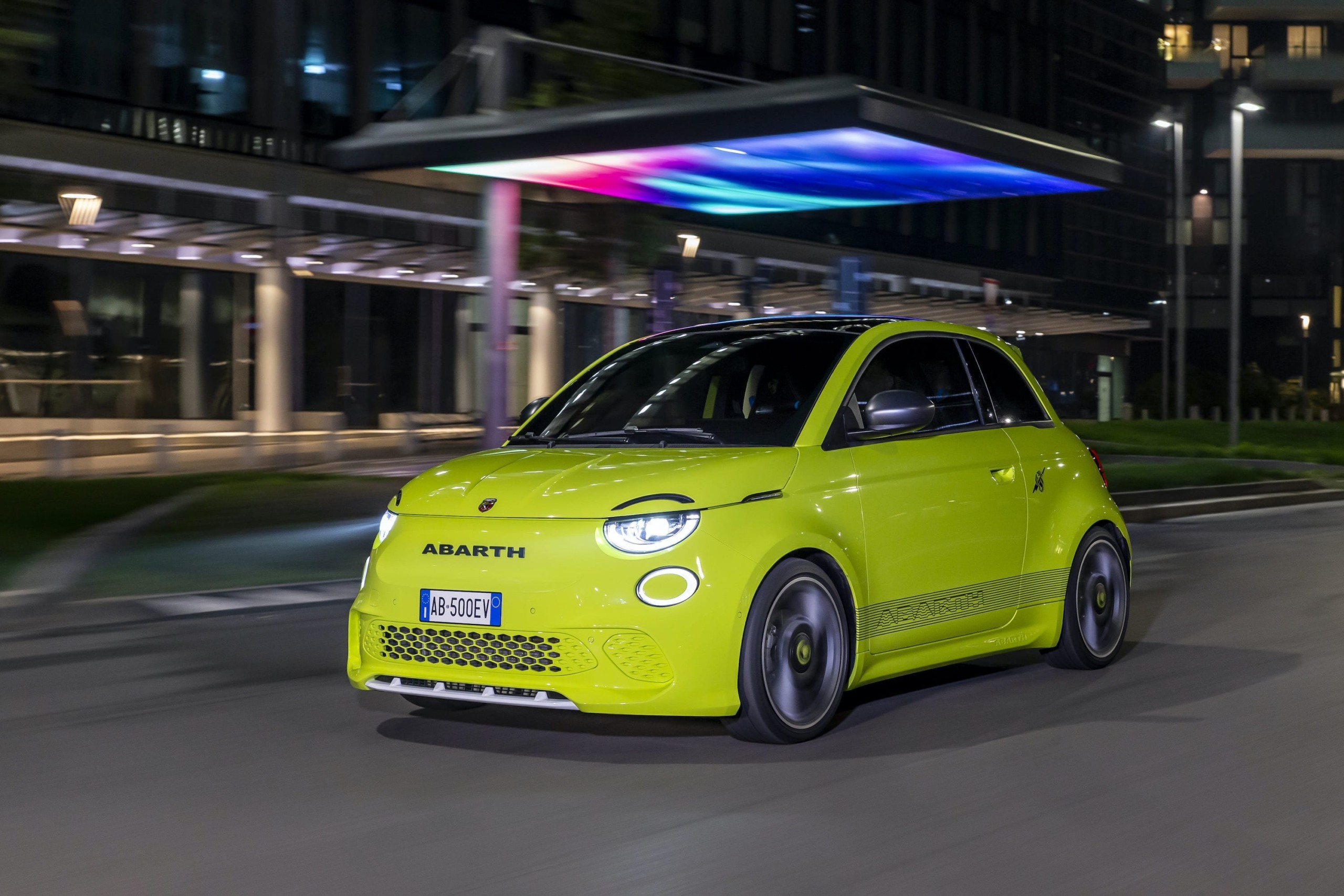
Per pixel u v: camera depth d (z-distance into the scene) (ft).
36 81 87.04
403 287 120.16
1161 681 23.26
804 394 20.27
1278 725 20.10
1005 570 22.17
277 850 14.37
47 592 33.24
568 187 53.31
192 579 36.37
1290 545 47.85
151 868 13.84
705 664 17.56
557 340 127.34
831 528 19.10
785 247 144.56
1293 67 291.17
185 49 96.58
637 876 13.52
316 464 83.76
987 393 23.00
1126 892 13.09
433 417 121.19
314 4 104.27
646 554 17.46
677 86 56.75
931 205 173.27
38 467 80.64
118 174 90.02
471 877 13.52
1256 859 14.06
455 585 17.94
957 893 13.05
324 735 19.49
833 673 19.03
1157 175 239.30
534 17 118.52
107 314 103.04
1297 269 297.33
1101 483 24.39
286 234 95.96
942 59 172.76
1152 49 239.50
